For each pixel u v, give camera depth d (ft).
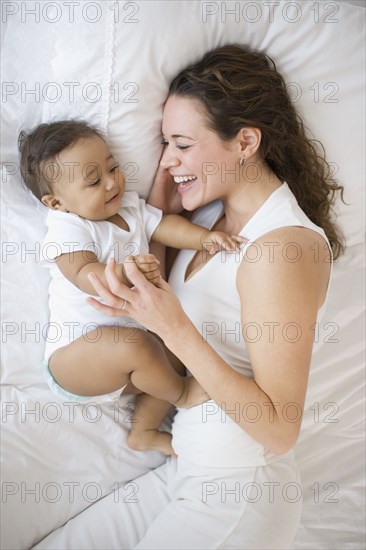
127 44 3.62
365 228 4.65
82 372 3.84
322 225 4.28
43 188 3.76
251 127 3.65
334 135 4.18
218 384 3.38
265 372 3.40
